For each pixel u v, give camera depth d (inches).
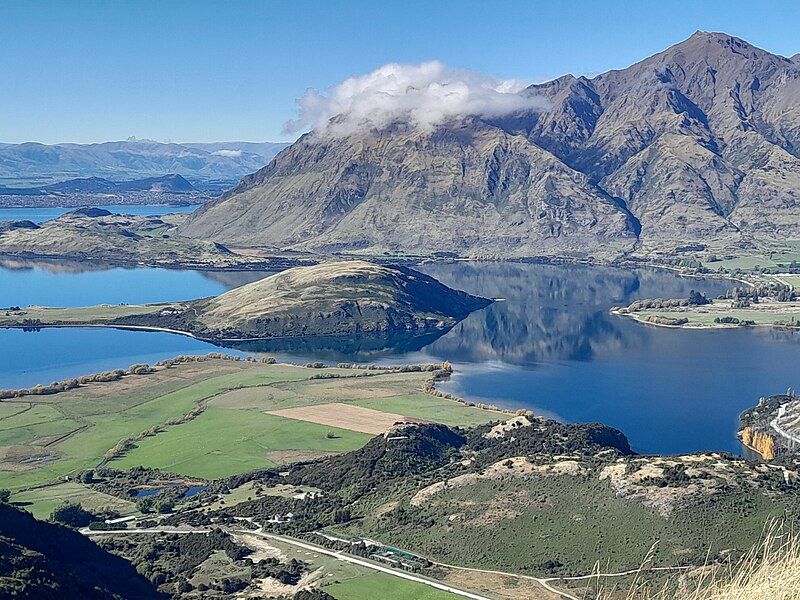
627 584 5452.8
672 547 5994.1
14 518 6156.5
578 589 5654.5
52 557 5910.4
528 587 5782.5
